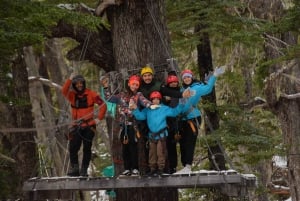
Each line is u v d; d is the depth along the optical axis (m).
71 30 14.69
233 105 18.64
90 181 11.79
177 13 18.70
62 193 12.62
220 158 18.11
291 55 13.66
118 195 14.31
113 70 15.32
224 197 18.39
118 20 14.55
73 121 11.41
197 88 11.90
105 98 12.59
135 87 11.77
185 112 12.08
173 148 12.52
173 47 18.14
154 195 13.96
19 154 19.06
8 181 16.64
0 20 10.13
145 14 14.45
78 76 12.57
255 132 18.59
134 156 11.98
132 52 14.31
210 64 19.08
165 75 13.70
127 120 12.00
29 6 10.54
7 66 14.60
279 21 14.64
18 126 19.47
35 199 12.45
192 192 19.50
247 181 11.55
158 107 11.65
